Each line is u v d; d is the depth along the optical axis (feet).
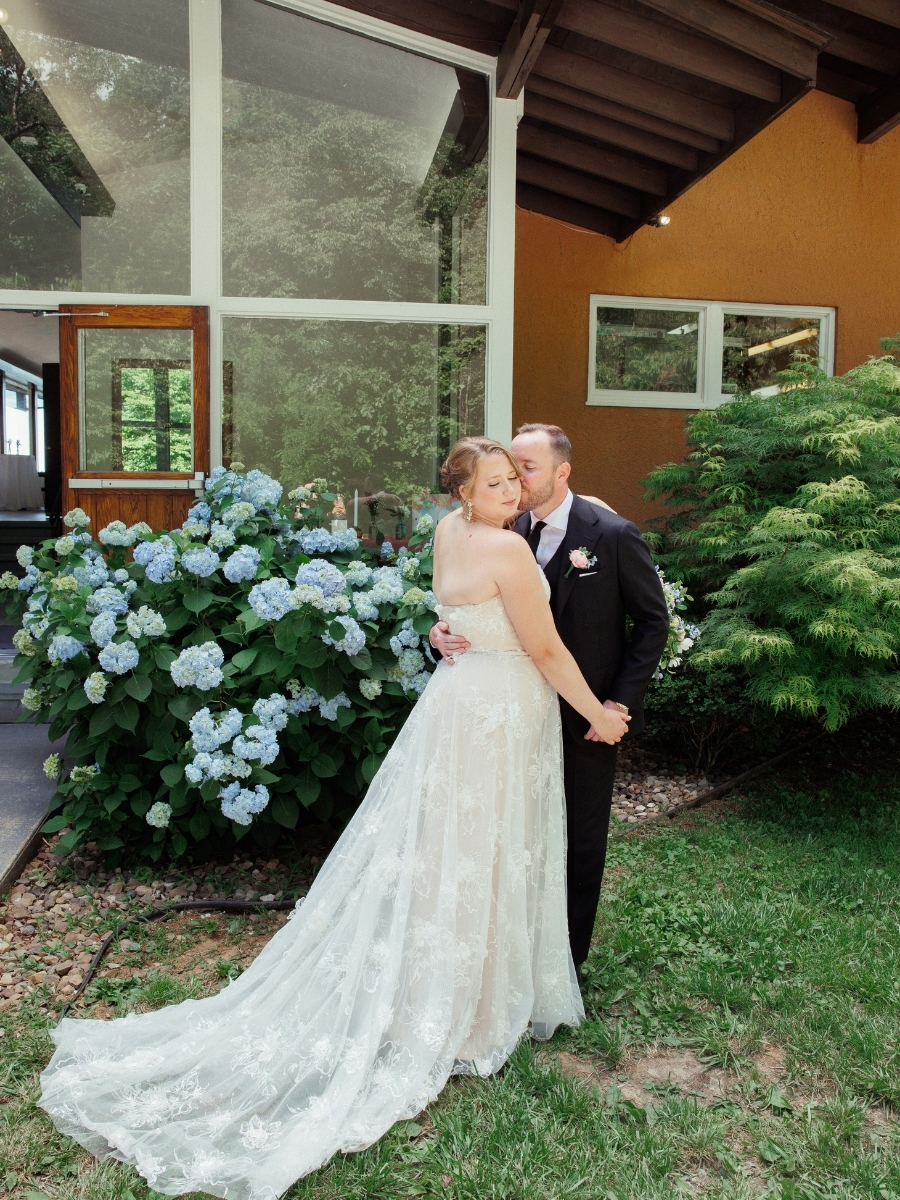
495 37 16.78
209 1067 6.90
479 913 7.33
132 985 8.52
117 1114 6.53
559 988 7.77
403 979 7.27
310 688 10.56
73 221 16.53
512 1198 5.93
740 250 22.26
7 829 11.43
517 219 21.53
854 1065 7.33
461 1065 7.32
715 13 13.87
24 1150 6.24
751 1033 7.80
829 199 22.41
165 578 10.65
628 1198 5.93
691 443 18.03
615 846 12.36
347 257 17.04
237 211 16.75
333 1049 6.95
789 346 22.91
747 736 16.31
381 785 8.07
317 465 17.02
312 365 16.98
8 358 46.06
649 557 8.27
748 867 11.68
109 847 10.75
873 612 13.47
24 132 16.46
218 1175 5.96
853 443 14.87
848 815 13.66
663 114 16.97
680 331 22.50
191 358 16.61
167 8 16.35
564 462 8.13
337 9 16.33
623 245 21.88
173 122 16.57
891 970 8.83
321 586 10.36
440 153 17.17
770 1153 6.34
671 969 8.87
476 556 7.55
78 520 12.00
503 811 7.46
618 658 8.37
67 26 16.42
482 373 17.35
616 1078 7.32
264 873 11.11
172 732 10.62
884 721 18.20
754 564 14.56
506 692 7.48
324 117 16.89
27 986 8.43
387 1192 5.96
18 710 15.97
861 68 21.07
